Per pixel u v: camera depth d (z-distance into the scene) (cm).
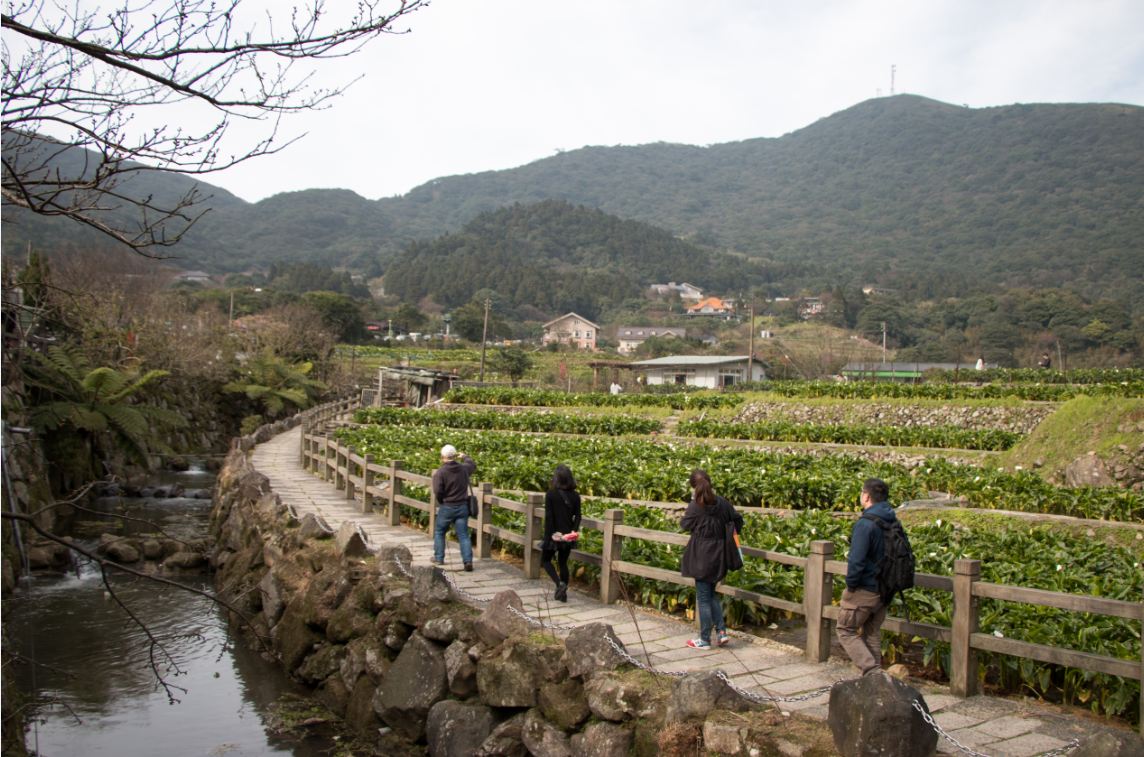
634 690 679
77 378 2597
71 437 2530
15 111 547
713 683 627
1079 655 613
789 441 2831
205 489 2923
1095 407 1867
